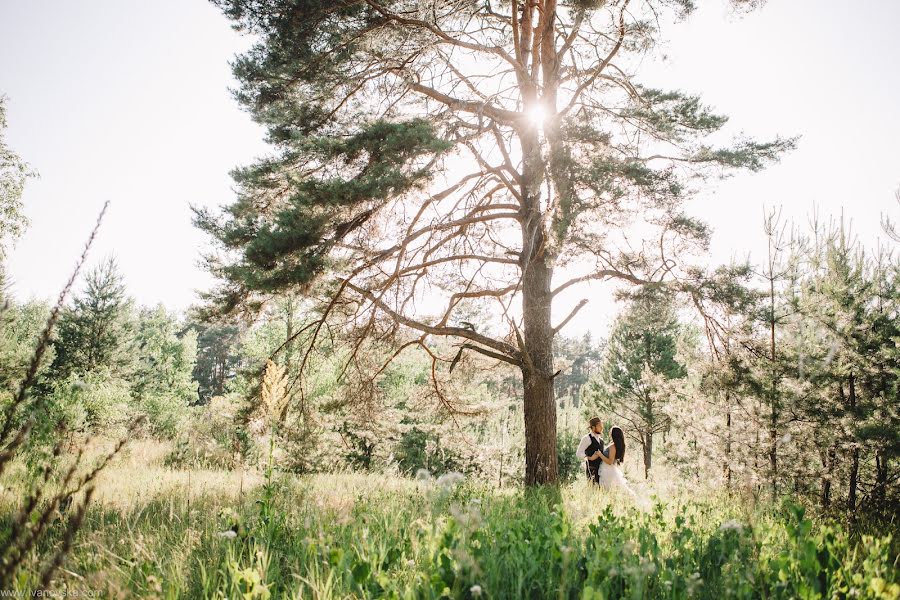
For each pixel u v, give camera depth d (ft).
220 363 216.74
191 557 10.39
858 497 23.06
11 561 6.45
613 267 32.30
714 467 25.45
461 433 40.32
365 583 7.88
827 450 23.00
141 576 9.16
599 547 8.80
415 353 39.78
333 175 26.86
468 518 9.36
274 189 30.09
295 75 28.25
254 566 9.67
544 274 31.58
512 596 7.61
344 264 24.25
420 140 23.63
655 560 8.68
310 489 18.70
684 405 30.42
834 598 7.91
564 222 22.15
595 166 23.27
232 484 22.04
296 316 45.39
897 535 16.08
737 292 26.55
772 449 23.75
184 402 118.93
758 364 26.30
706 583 8.52
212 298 29.96
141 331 145.48
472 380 37.65
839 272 26.73
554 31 31.35
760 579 8.14
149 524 13.44
